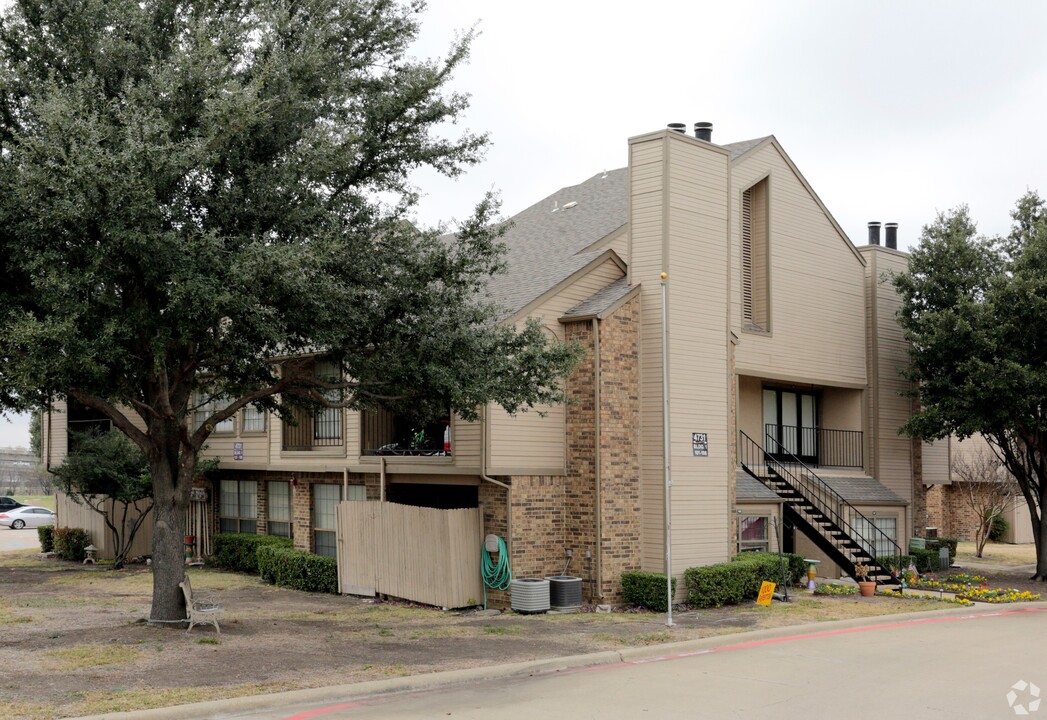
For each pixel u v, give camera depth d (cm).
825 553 2486
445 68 1466
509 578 1855
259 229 1345
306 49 1356
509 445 1862
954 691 1146
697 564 1988
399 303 1434
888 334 2975
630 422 1958
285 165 1323
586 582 1900
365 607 1909
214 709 1006
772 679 1220
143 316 1254
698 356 2044
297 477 2428
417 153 1483
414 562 1939
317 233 1337
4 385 1227
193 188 1324
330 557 2169
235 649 1349
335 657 1320
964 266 2655
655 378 1978
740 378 2620
